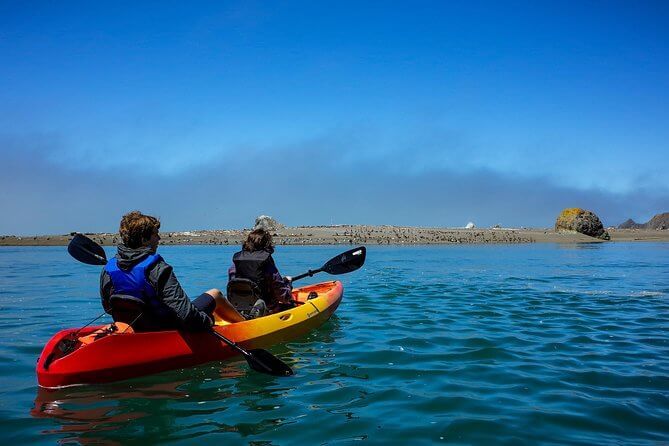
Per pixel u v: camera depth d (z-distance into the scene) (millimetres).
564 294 10742
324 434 3738
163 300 4965
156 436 3703
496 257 20906
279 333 6406
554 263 18297
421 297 10359
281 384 4871
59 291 11438
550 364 5500
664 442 3615
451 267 16703
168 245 30375
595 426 3877
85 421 3973
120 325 5125
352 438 3670
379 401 4406
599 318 8102
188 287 11992
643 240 35812
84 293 11133
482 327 7430
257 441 3623
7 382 4898
